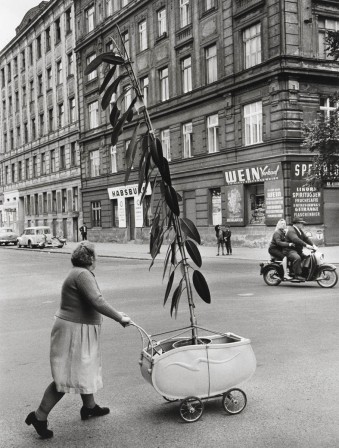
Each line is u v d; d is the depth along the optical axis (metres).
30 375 6.61
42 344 8.37
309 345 7.46
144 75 38.62
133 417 5.03
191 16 33.53
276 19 26.84
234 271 18.66
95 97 45.25
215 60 31.88
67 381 4.68
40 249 41.03
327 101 27.75
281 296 12.34
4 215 70.81
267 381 5.91
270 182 27.53
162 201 4.96
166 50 36.06
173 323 9.55
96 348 4.87
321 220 27.33
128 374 6.45
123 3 40.88
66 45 51.12
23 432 4.78
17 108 65.81
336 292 12.80
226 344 4.96
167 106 36.00
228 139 30.61
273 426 4.66
